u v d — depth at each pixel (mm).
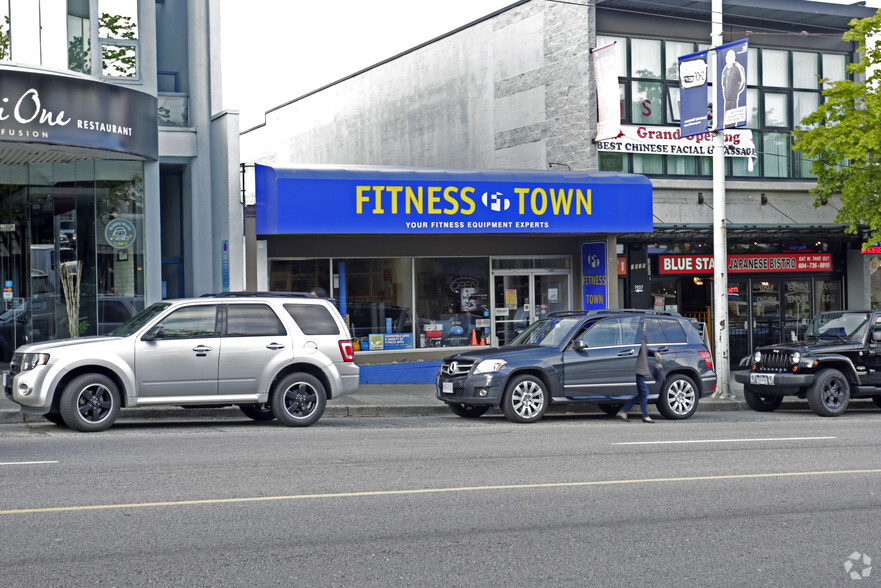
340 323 14141
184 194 21516
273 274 19984
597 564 6281
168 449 11016
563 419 15953
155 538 6781
